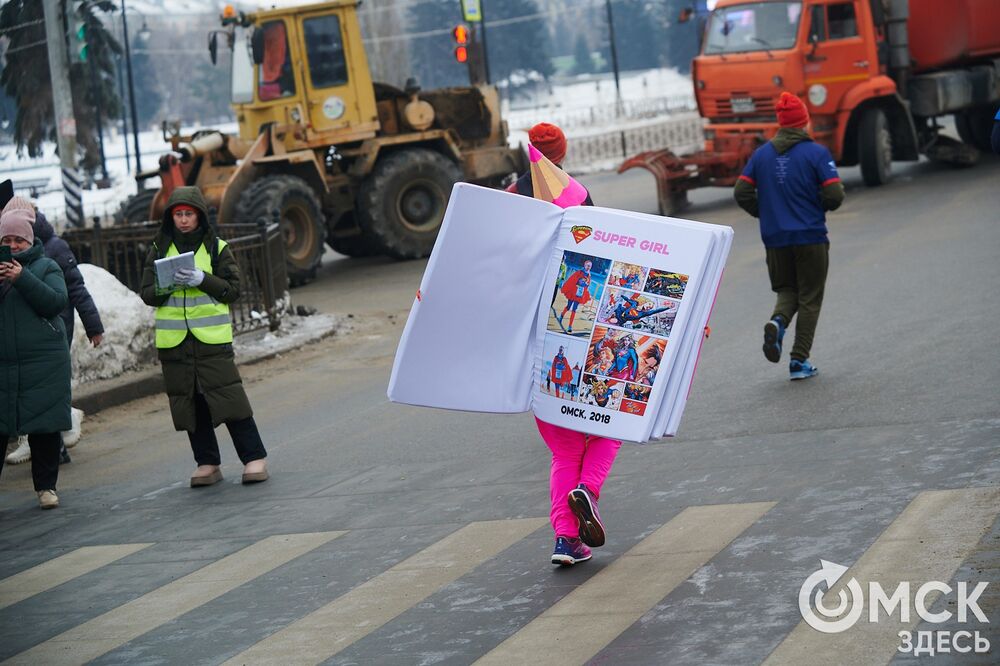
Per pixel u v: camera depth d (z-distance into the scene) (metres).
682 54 122.25
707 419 7.44
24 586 6.03
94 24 42.75
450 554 5.61
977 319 9.12
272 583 5.56
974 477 5.46
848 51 19.11
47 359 7.23
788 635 4.10
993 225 13.79
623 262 4.96
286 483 7.45
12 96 39.88
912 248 13.08
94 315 8.15
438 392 5.05
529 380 5.12
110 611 5.46
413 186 19.17
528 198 5.01
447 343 5.03
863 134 19.44
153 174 18.12
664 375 4.88
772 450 6.51
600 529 4.95
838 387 7.70
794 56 18.91
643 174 30.39
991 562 4.45
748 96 19.39
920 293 10.56
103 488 7.98
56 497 7.61
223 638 4.92
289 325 13.46
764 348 8.15
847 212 16.95
